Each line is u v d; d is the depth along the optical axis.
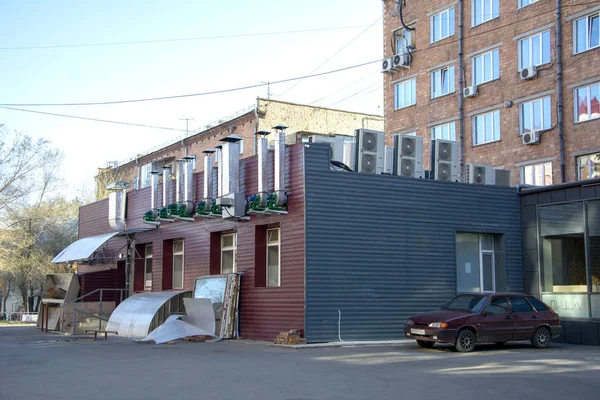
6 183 43.03
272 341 20.69
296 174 20.47
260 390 10.88
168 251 27.91
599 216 21.23
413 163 22.81
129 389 11.08
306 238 19.83
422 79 38.28
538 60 31.62
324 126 46.28
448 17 36.81
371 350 17.78
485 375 12.74
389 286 20.98
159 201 28.03
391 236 21.28
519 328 18.05
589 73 28.94
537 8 31.67
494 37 33.88
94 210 35.62
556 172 30.09
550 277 22.78
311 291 19.69
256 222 22.09
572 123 29.61
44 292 29.88
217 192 24.00
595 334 20.69
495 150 33.34
